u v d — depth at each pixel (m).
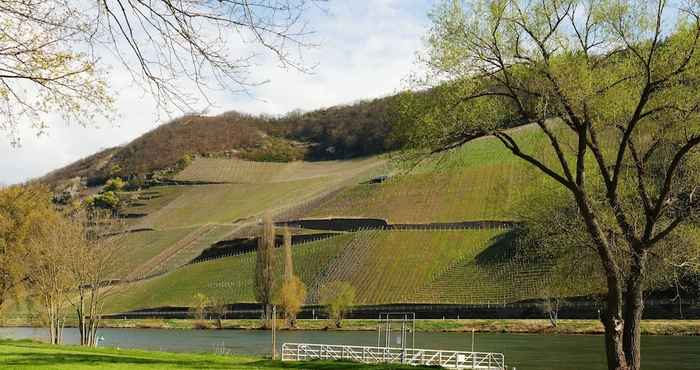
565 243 32.28
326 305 132.38
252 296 155.50
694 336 82.00
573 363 55.75
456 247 147.25
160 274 192.62
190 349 75.25
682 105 27.67
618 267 29.22
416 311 123.88
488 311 115.50
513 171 177.00
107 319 155.25
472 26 27.50
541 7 27.47
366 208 192.88
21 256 58.59
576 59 27.88
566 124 30.36
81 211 68.25
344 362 38.44
